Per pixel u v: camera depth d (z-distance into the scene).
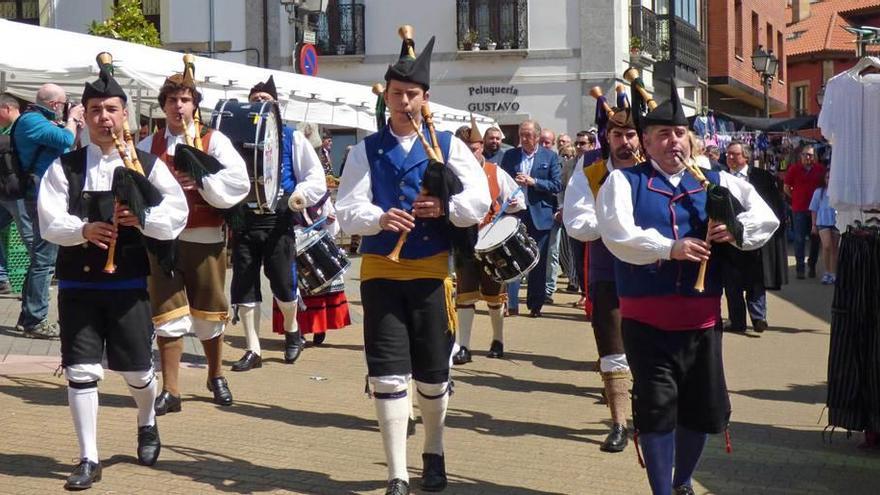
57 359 8.73
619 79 25.53
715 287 5.01
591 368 9.31
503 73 25.86
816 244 18.09
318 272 9.20
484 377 8.81
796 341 11.16
